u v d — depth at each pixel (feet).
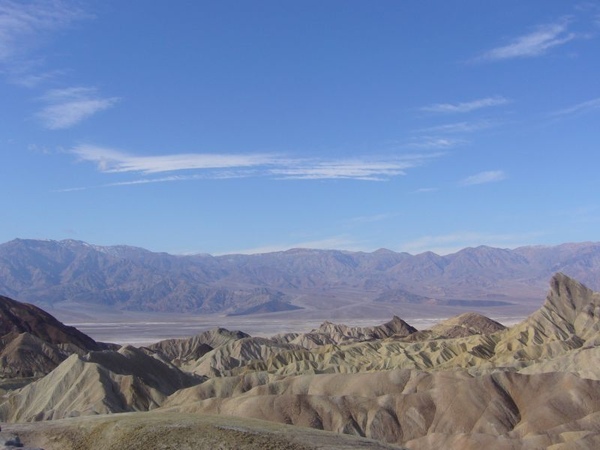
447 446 318.24
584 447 280.10
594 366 456.86
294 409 367.25
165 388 524.52
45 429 222.48
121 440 197.36
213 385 461.78
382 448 198.29
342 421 359.05
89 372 469.57
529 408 350.02
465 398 361.10
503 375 372.79
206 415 230.89
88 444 202.69
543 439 301.84
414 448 327.06
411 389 390.01
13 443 195.93
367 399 372.58
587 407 340.59
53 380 478.59
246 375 470.80
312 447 186.70
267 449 182.80
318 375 428.15
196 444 186.70
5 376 633.20
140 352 553.64
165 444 189.26
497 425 343.26
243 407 373.61
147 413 240.73
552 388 359.25
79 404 439.22
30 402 470.39
